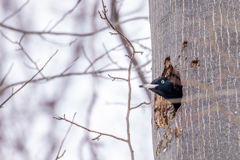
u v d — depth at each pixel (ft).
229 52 21.54
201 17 22.79
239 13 22.13
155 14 26.35
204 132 20.79
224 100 20.75
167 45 24.49
